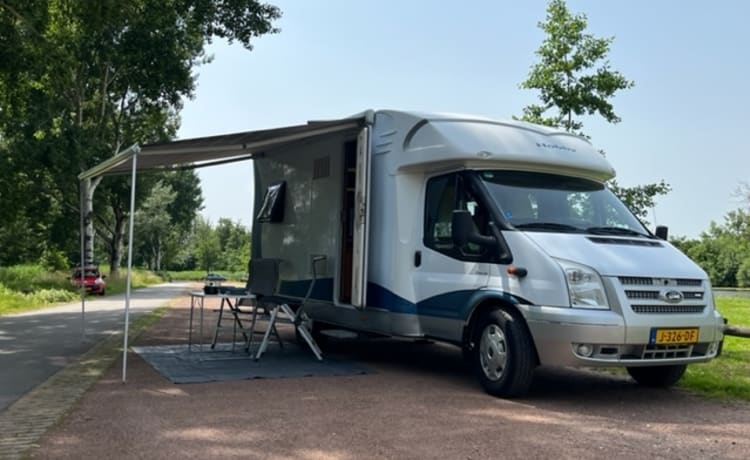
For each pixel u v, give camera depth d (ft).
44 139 87.56
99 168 29.07
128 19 52.65
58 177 97.19
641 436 17.30
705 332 20.97
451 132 24.32
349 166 28.84
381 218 26.81
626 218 24.70
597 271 20.08
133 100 102.12
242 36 69.46
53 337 36.70
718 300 96.58
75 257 164.25
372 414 18.95
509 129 25.40
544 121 45.83
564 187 24.57
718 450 16.15
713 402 21.77
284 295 33.37
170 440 16.12
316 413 18.93
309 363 27.61
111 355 29.27
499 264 21.95
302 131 26.94
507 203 22.93
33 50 48.73
